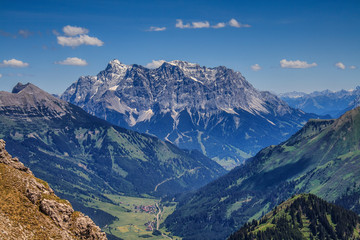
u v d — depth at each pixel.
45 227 137.00
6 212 130.50
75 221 149.62
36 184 151.25
